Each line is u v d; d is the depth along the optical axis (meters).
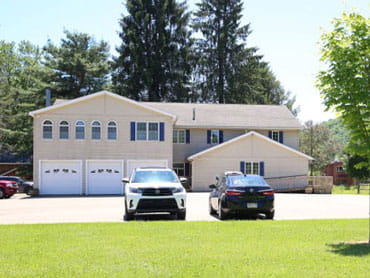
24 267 7.17
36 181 31.41
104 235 10.73
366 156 10.92
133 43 51.53
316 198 28.28
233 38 54.47
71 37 51.00
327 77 10.42
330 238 10.41
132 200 14.73
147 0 53.41
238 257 7.94
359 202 24.62
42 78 48.69
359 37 10.28
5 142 47.91
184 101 53.50
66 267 7.16
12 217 16.39
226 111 40.88
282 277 6.50
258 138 36.56
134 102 32.91
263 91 59.69
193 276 6.57
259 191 15.11
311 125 64.75
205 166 35.94
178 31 54.00
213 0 55.31
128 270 6.94
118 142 32.69
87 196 30.52
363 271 6.88
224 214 15.20
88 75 49.00
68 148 31.95
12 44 60.00
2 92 46.81
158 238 10.24
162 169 16.80
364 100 10.05
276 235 10.80
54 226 12.60
